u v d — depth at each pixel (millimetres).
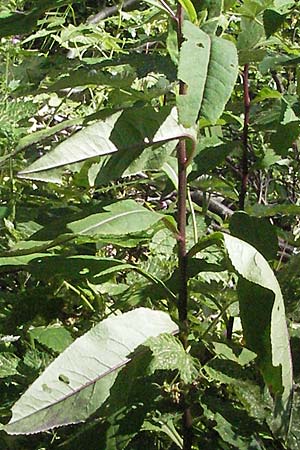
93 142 841
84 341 825
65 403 799
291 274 936
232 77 759
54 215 1139
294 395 838
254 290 835
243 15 1032
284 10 1082
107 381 819
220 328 1108
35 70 1092
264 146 1460
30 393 790
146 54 894
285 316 872
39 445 919
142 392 837
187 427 896
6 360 972
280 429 822
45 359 977
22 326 1033
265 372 838
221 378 857
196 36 779
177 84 929
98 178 856
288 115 1104
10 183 1172
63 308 1046
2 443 923
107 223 865
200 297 1000
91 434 849
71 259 923
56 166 828
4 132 1186
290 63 1124
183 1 850
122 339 839
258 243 1009
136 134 859
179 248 915
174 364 812
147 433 917
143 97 932
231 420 867
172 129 872
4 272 1013
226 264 945
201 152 1082
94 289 1053
